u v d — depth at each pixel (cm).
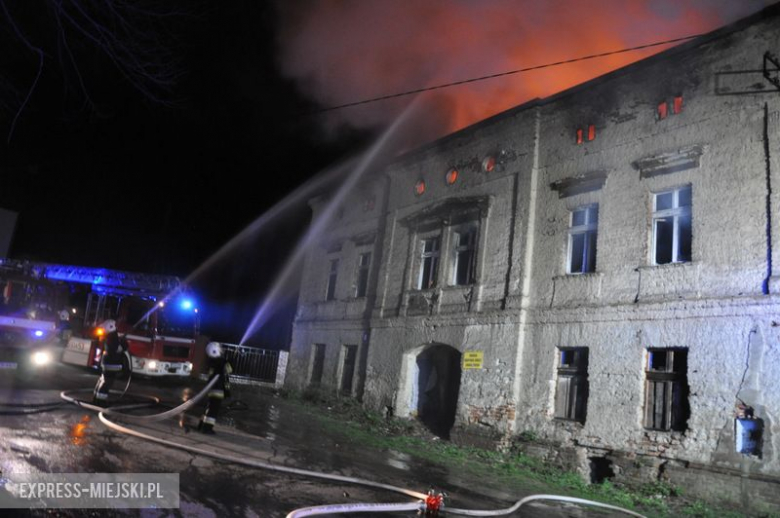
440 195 1786
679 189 1191
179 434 945
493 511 750
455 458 1242
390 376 1772
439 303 1662
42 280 1688
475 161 1681
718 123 1135
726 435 1003
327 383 2078
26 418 884
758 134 1072
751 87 1097
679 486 1034
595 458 1191
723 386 1025
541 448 1273
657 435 1097
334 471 866
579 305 1297
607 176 1312
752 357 998
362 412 1773
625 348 1188
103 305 1866
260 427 1252
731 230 1076
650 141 1248
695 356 1073
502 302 1470
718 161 1120
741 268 1048
